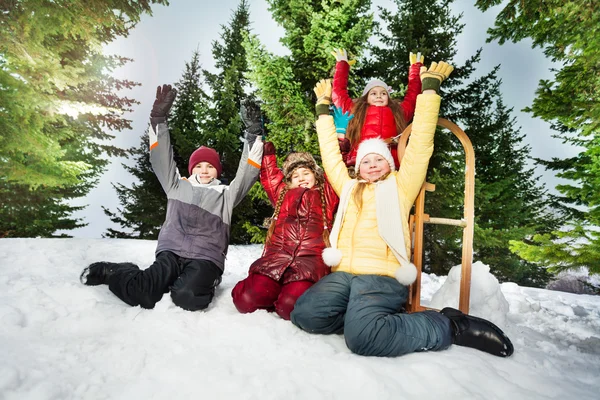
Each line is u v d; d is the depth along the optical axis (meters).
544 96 3.46
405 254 2.28
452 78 9.72
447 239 9.90
